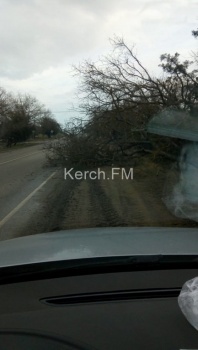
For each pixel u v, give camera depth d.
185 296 1.84
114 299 2.11
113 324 1.84
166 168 14.66
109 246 2.68
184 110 11.55
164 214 8.91
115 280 2.32
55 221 8.41
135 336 1.74
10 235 7.27
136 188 13.37
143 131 14.87
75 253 2.51
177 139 11.31
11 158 36.19
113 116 16.50
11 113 75.06
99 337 1.74
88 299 2.12
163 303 2.04
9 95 79.00
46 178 17.45
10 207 10.34
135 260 2.42
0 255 2.56
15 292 2.21
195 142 9.96
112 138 17.92
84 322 1.87
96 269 2.40
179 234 3.14
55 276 2.36
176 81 14.80
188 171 9.89
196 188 9.24
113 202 10.80
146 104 15.42
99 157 19.16
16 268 2.33
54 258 2.42
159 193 11.93
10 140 71.94
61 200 11.32
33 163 27.33
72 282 2.31
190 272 2.43
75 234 3.21
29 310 2.00
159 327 1.80
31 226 7.98
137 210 9.54
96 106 17.05
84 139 18.67
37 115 86.44
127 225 7.91
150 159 16.62
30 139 86.56
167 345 1.68
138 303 2.04
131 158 18.42
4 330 1.82
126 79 16.27
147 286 2.24
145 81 15.62
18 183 16.12
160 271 2.45
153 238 2.95
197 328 1.73
